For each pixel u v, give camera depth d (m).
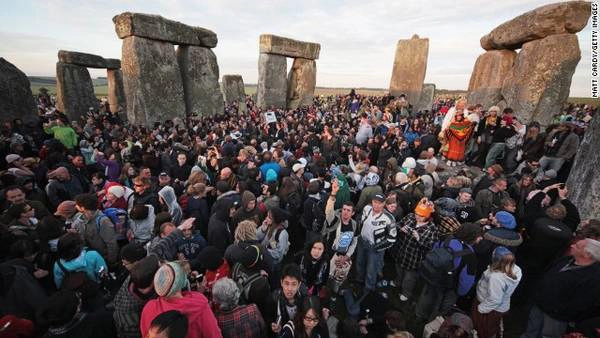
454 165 9.82
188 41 17.72
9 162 6.36
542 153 8.45
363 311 4.42
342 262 4.76
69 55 21.39
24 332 2.65
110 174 7.84
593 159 5.89
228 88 34.09
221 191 5.46
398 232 5.02
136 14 14.88
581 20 10.07
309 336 2.88
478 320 3.93
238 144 10.24
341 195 6.11
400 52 21.98
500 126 9.12
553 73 10.41
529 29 11.03
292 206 6.02
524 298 4.82
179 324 2.02
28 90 13.70
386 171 7.84
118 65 24.97
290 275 3.10
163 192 5.27
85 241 4.20
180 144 9.36
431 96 26.47
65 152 8.09
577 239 3.91
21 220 4.19
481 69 14.22
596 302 3.26
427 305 4.47
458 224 4.83
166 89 16.58
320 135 12.77
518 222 5.54
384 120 15.20
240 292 3.31
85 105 22.56
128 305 2.74
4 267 3.10
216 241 4.56
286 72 25.77
